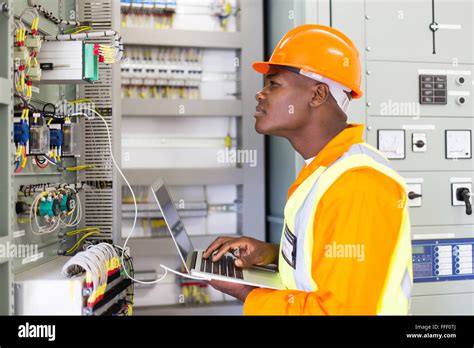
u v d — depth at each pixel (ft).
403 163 7.10
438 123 7.23
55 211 5.01
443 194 7.19
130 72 8.24
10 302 4.08
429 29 7.20
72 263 4.30
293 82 4.25
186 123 8.61
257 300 3.99
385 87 7.07
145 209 8.19
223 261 4.95
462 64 7.32
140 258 8.23
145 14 8.36
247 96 8.29
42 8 5.36
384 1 7.06
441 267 7.11
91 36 5.27
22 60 4.65
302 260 3.97
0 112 4.09
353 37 6.96
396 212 3.84
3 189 4.09
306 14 6.86
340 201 3.74
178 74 8.41
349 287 3.68
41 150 4.92
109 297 4.67
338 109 4.31
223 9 8.55
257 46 8.32
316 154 4.37
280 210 8.21
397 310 3.82
